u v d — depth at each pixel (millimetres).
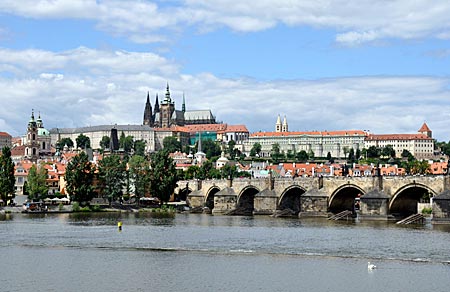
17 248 176000
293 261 151875
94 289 124562
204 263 150250
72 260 155125
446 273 136000
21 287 126312
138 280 132000
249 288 124562
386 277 132625
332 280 130500
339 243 180500
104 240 193000
